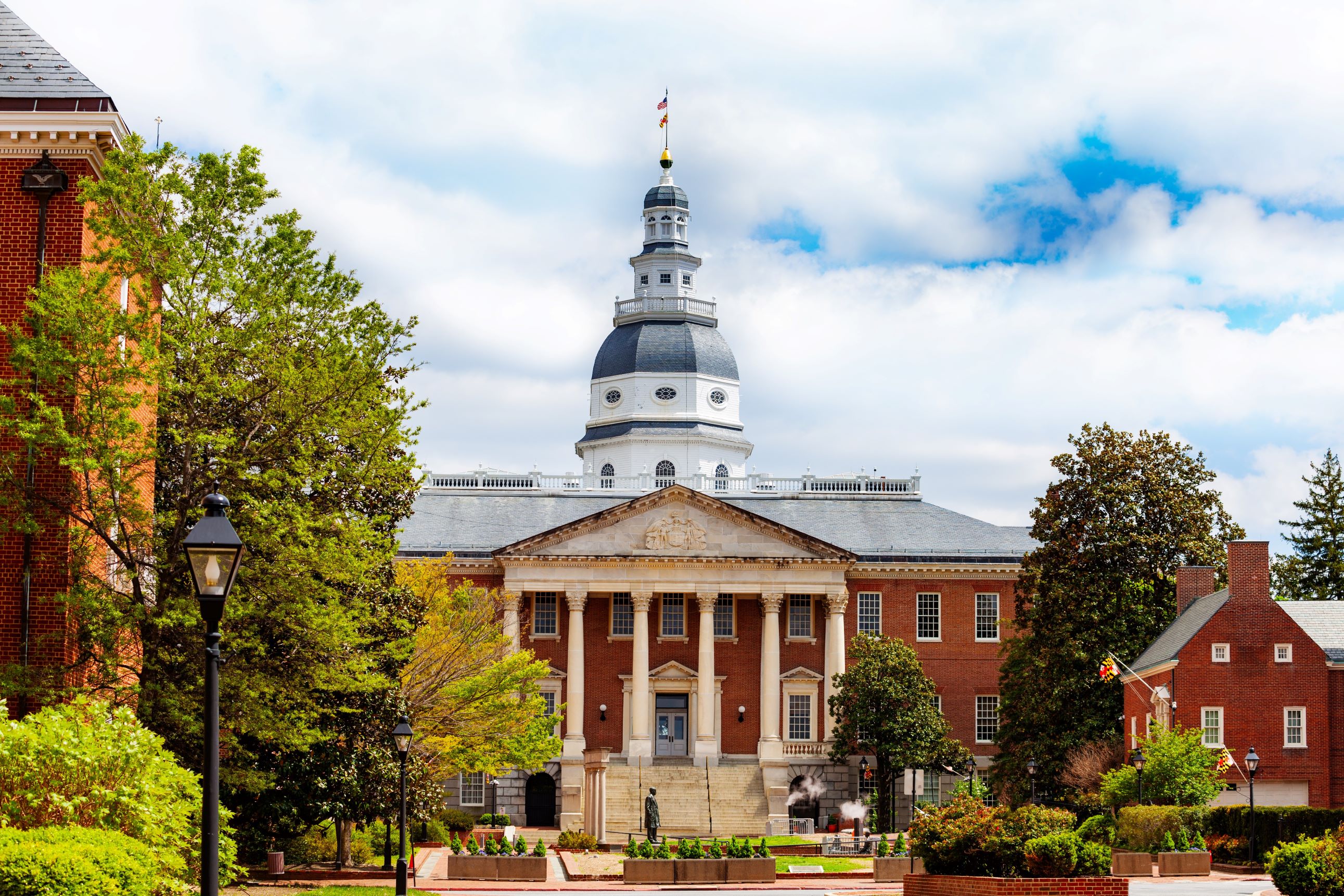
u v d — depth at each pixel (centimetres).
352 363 4000
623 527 9594
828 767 9362
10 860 2152
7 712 3297
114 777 2625
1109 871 3619
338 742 4944
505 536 9962
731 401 13038
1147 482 8075
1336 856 3625
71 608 3597
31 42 3969
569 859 6400
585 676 9700
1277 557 11656
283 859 5062
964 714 9712
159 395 3900
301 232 4028
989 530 10238
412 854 5241
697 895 4966
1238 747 6988
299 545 3856
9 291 3800
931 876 3759
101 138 3847
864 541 10050
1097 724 7794
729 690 9750
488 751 6366
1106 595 7925
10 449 3738
